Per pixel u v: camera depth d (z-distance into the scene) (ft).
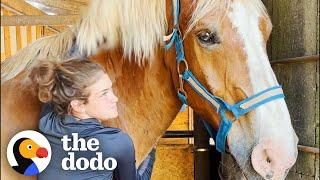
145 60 4.43
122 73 4.47
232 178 4.95
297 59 5.23
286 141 3.99
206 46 4.10
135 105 4.53
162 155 7.60
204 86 4.21
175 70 4.41
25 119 4.25
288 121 4.04
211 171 6.88
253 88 4.02
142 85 4.50
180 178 7.61
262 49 4.06
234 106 4.09
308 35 5.11
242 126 4.12
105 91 4.28
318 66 4.95
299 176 5.49
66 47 4.43
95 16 4.41
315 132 5.07
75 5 6.89
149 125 4.66
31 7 7.33
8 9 6.82
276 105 4.02
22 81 4.34
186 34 4.23
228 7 4.04
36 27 7.63
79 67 4.22
